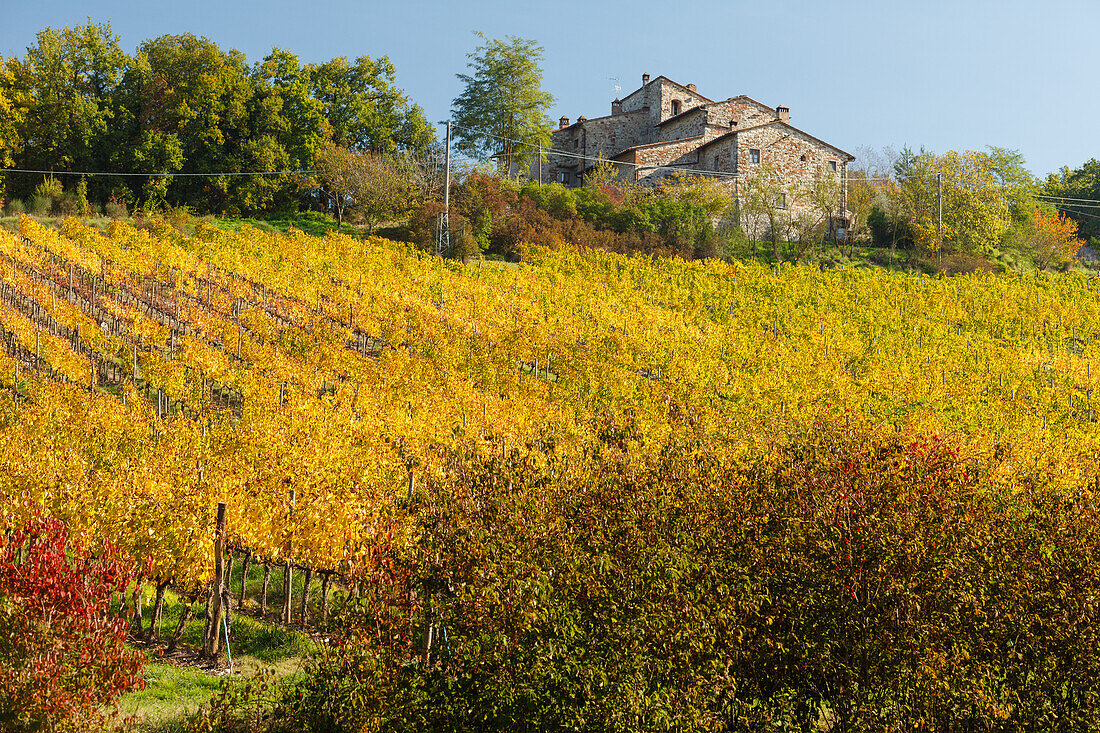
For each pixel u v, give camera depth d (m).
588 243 55.44
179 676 11.75
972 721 8.45
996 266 61.16
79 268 38.88
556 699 8.31
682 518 9.05
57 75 61.19
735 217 61.84
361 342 35.19
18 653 7.76
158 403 26.45
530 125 71.75
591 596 8.40
